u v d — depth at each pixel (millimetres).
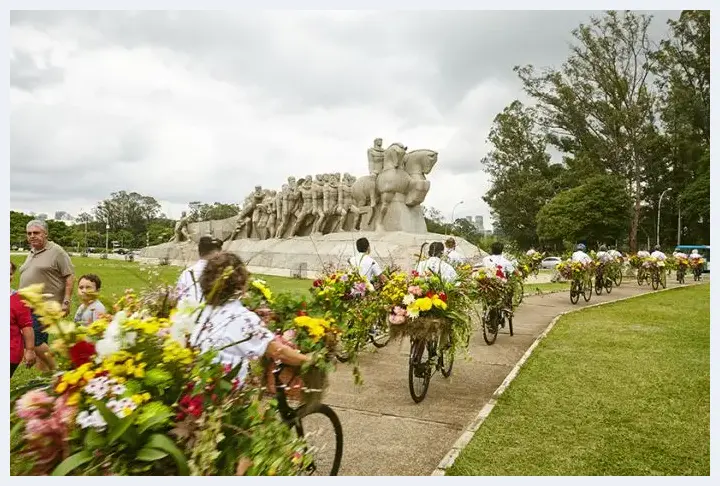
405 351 8570
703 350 8500
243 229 35062
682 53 42656
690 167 47000
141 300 3348
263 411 2908
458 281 6617
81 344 2582
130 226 82125
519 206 54844
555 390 6309
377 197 25703
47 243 6105
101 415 2342
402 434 5152
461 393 6492
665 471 4250
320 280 7086
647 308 14094
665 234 53906
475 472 4227
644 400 5961
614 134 46031
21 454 2445
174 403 2547
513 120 54531
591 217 47031
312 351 3670
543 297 17484
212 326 2957
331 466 4004
